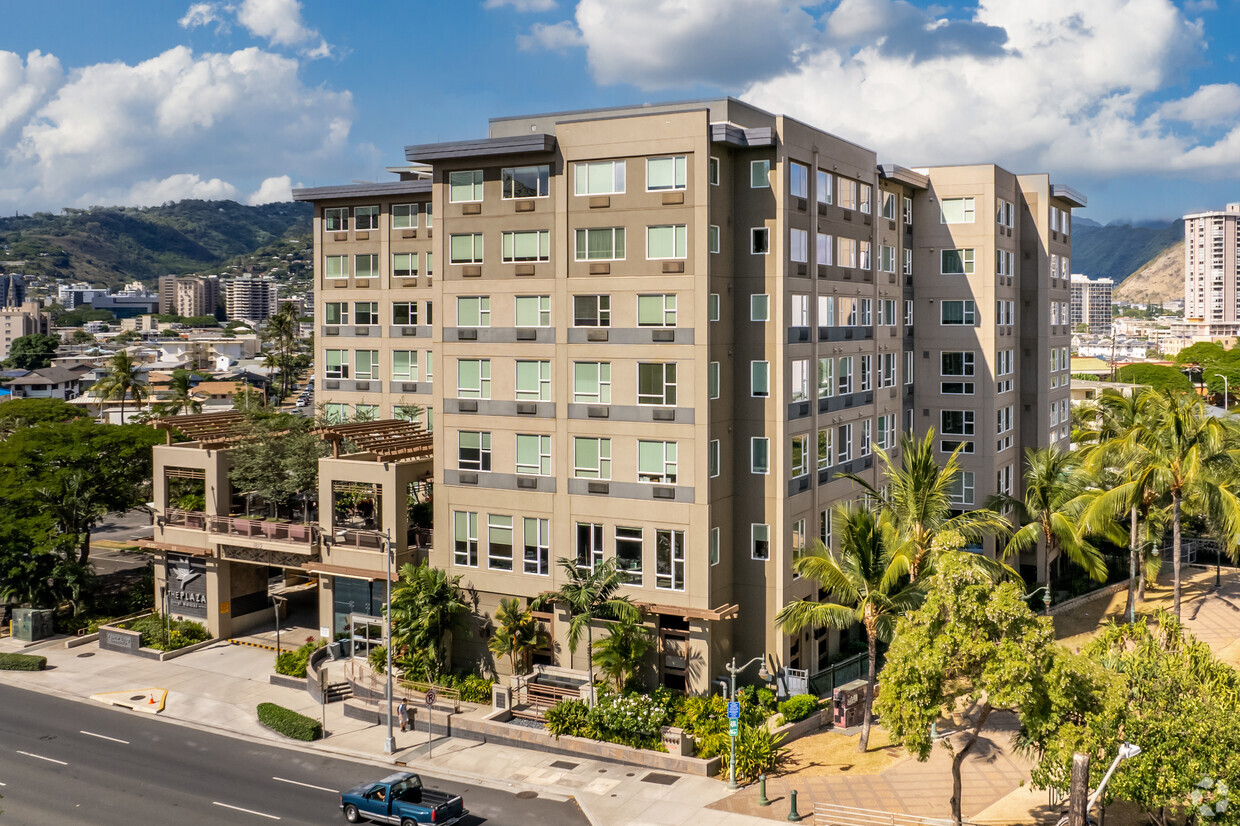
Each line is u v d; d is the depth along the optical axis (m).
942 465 61.16
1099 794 26.03
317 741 41.28
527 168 45.09
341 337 73.69
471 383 46.75
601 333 43.66
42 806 35.03
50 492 58.56
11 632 56.94
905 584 40.62
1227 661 44.88
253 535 52.84
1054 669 26.81
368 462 49.22
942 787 34.75
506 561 46.12
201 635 54.84
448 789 36.34
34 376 175.75
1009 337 63.38
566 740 39.28
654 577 43.12
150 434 63.06
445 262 47.12
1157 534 57.44
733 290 44.78
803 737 40.25
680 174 42.19
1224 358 158.00
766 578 44.53
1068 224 71.19
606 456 43.88
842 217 50.19
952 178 60.03
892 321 57.53
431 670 45.47
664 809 33.88
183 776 37.81
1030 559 63.56
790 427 44.78
